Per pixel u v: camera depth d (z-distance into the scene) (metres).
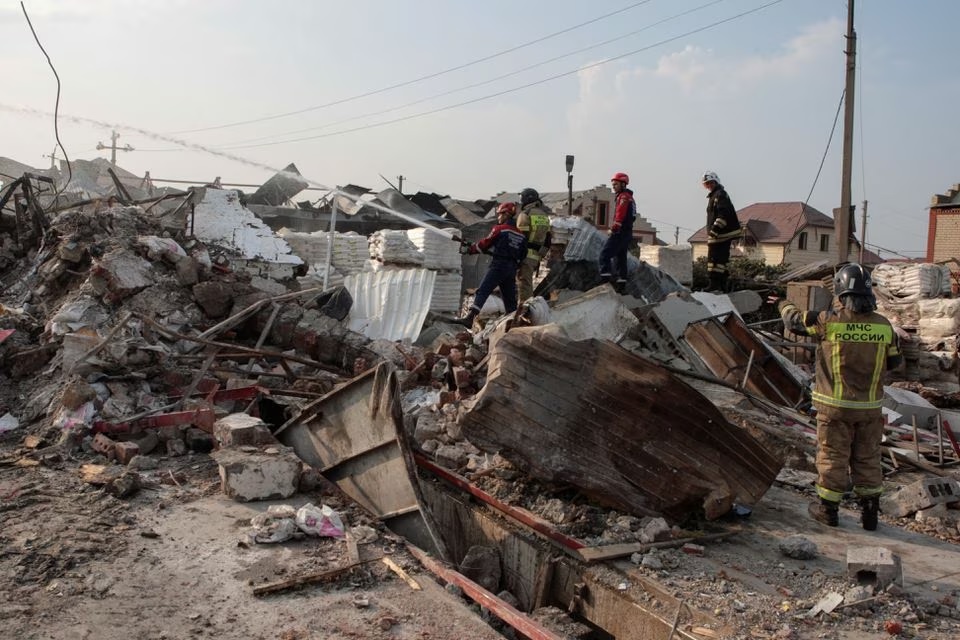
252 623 3.72
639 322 8.95
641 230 56.69
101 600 3.86
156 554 4.43
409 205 26.55
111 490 5.34
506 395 5.21
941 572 4.68
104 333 8.04
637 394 5.12
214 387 7.40
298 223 24.17
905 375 12.95
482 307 10.94
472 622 3.83
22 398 7.29
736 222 12.52
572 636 4.20
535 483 5.81
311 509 4.93
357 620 3.80
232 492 5.34
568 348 5.19
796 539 4.85
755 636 3.77
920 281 15.23
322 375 8.66
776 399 8.75
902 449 7.68
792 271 23.45
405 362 8.93
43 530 4.67
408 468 5.41
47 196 15.84
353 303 11.23
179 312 8.67
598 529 5.13
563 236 12.45
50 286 9.43
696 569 4.61
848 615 4.02
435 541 5.07
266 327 8.57
